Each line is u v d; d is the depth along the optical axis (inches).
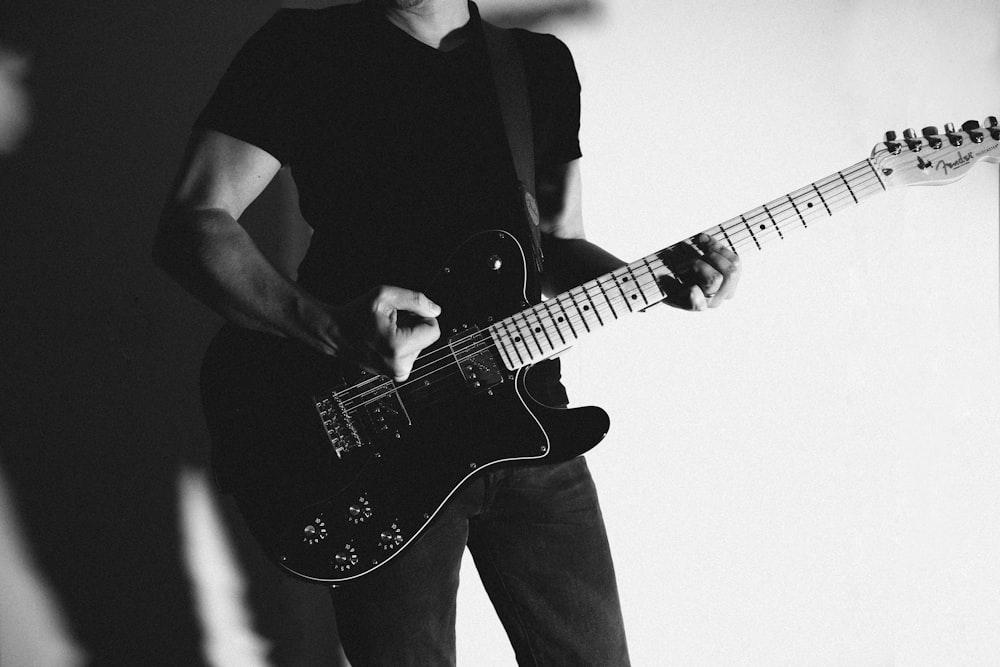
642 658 65.6
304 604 64.5
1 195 56.4
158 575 62.1
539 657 49.5
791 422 63.5
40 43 55.6
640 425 63.2
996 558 64.3
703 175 61.7
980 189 61.4
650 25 60.1
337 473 42.3
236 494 42.6
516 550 47.9
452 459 43.3
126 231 58.6
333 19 45.4
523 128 48.2
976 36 60.7
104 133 57.4
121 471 60.6
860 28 60.6
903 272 62.4
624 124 60.9
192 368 60.8
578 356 62.3
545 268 53.7
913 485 63.9
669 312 62.2
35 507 59.7
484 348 43.7
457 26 47.4
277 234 60.1
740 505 64.2
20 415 58.7
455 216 44.6
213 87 58.4
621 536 64.2
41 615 61.0
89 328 59.0
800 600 65.1
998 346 62.7
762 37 60.6
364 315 38.4
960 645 65.0
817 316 62.7
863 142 61.7
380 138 44.3
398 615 44.0
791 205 46.7
